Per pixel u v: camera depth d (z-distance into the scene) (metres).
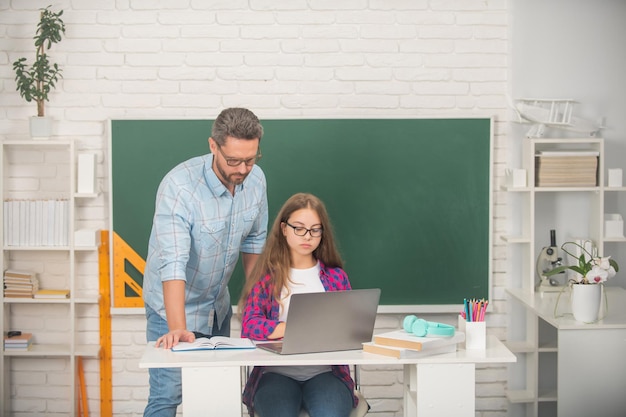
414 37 4.41
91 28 4.36
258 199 3.39
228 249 3.33
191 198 3.13
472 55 4.43
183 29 4.38
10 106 4.37
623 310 3.95
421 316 4.50
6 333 4.36
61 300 4.26
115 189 4.34
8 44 4.34
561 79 4.40
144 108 4.39
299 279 3.23
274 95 4.40
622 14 4.39
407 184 4.40
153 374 3.21
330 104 4.41
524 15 4.38
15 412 4.46
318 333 2.82
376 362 2.73
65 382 4.48
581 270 3.77
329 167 4.39
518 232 4.47
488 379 4.52
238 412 2.73
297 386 3.05
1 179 4.22
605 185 4.41
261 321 3.06
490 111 4.44
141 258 4.37
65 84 4.37
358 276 4.43
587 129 4.29
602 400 3.72
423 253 4.43
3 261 4.27
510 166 4.43
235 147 2.93
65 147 4.40
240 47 4.39
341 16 4.39
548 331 4.47
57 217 4.24
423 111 4.43
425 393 2.77
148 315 3.36
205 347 2.86
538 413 4.44
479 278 4.44
